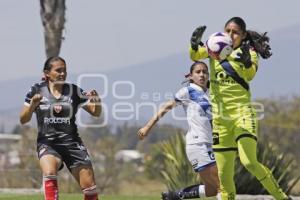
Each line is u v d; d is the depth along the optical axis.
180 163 37.22
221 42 19.11
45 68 20.19
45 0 47.75
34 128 50.88
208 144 21.97
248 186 35.22
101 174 55.75
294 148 59.06
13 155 51.41
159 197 31.81
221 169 19.58
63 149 19.97
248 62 19.05
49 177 19.48
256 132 19.09
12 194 33.78
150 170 61.94
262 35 19.48
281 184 35.97
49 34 47.59
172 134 40.38
